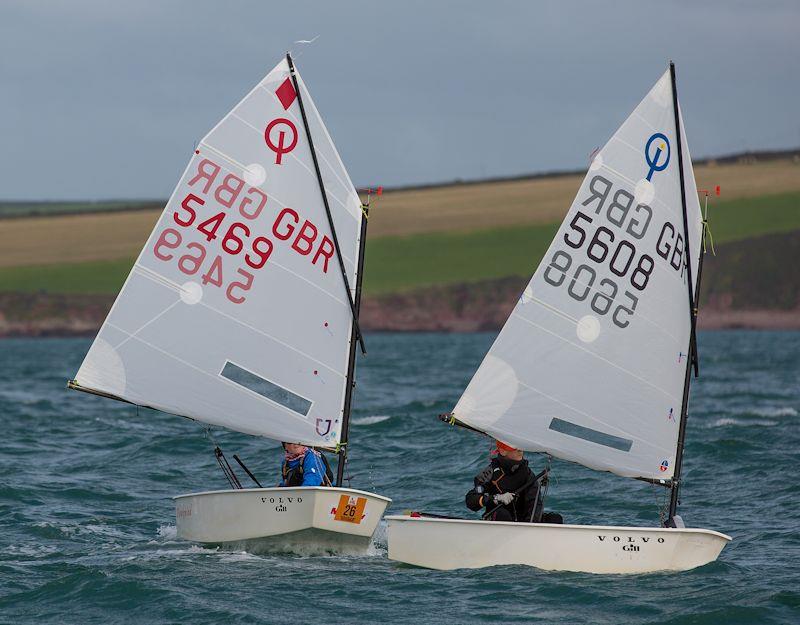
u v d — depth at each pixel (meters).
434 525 57.78
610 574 56.47
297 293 64.31
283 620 49.53
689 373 61.09
